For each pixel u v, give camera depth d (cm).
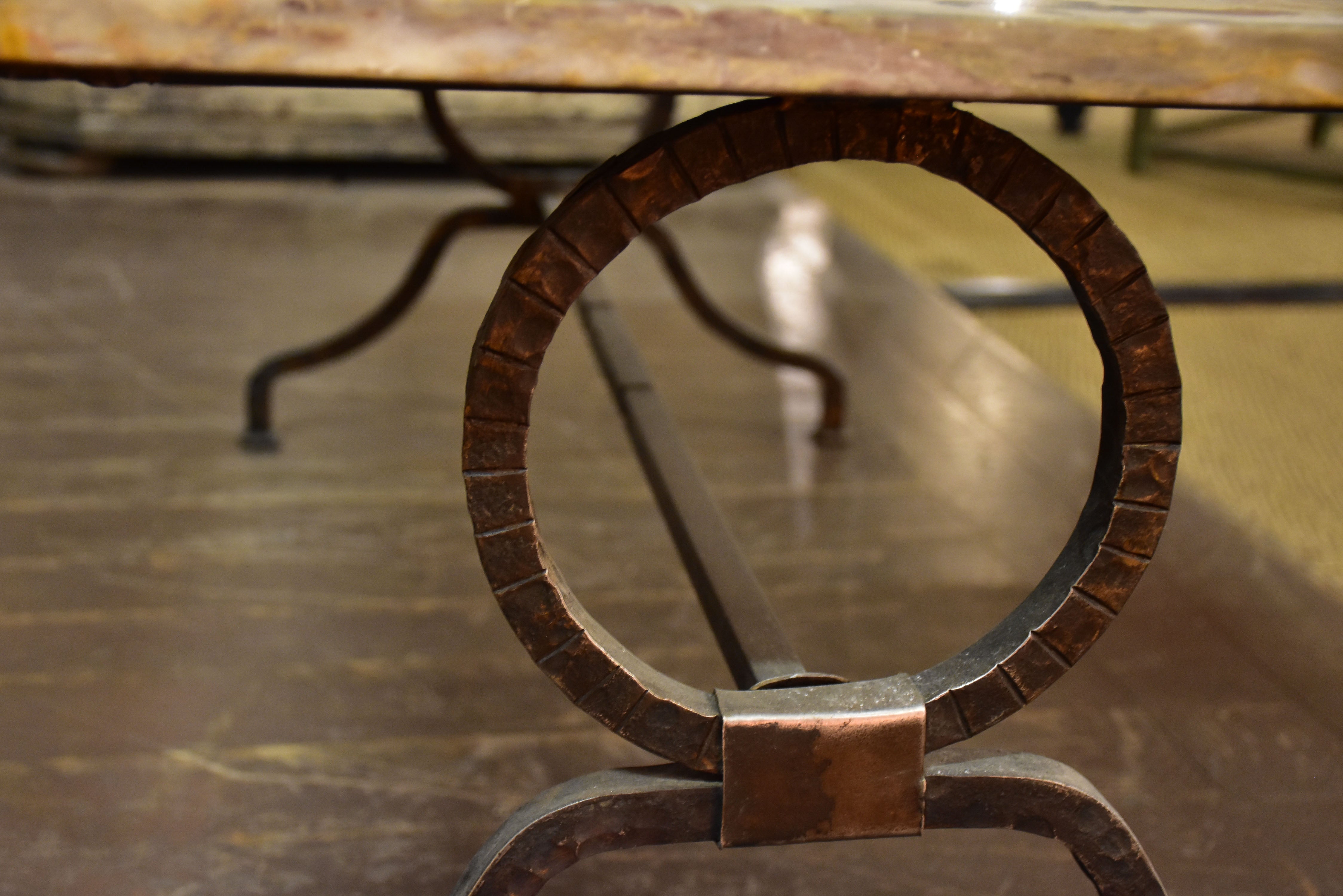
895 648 110
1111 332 53
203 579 119
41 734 94
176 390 166
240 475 142
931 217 295
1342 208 306
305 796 89
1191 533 133
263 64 36
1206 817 88
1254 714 102
